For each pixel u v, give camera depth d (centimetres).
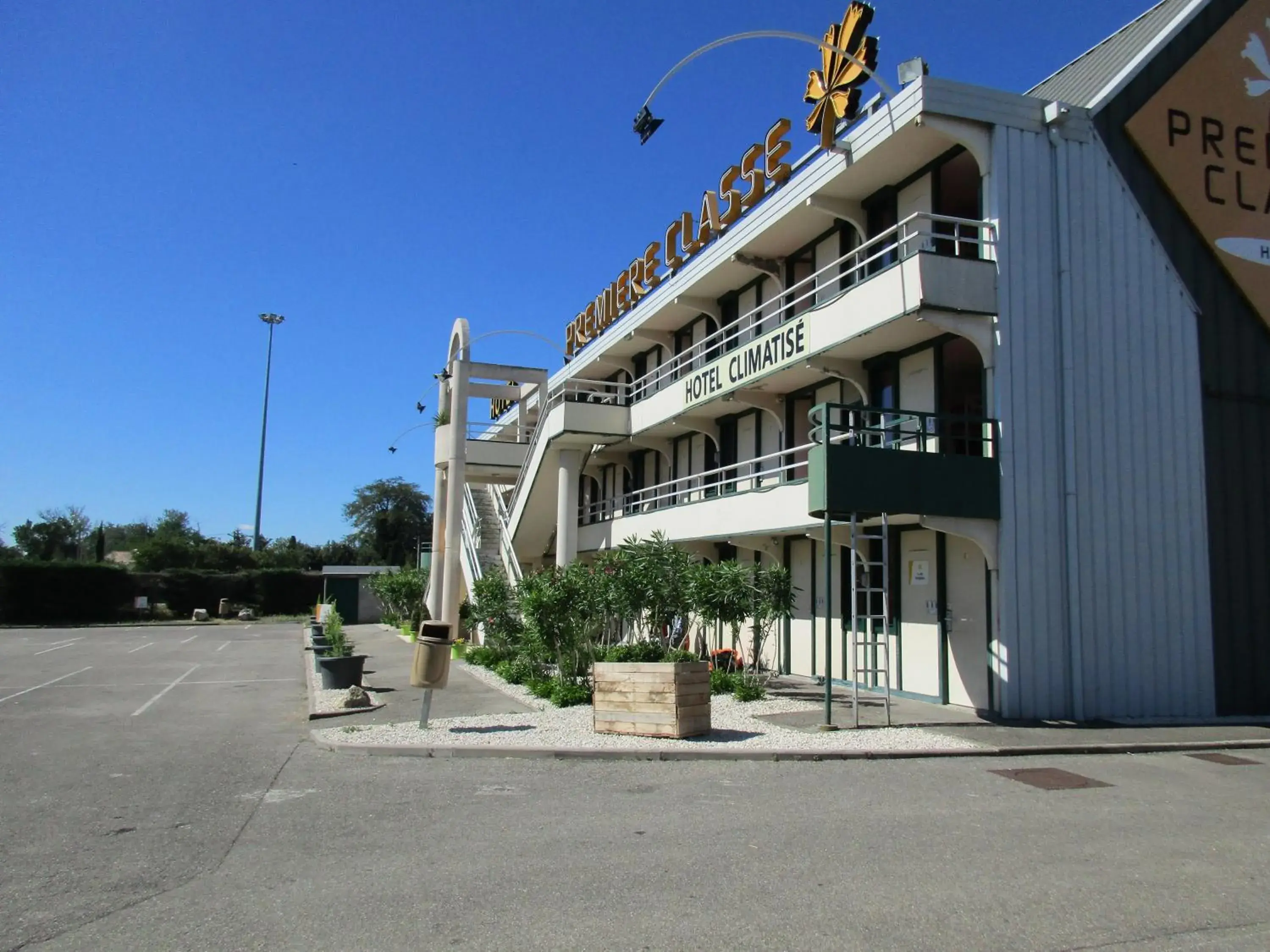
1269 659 1477
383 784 902
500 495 3253
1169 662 1398
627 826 727
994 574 1329
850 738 1118
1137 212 1481
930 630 1486
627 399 3034
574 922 512
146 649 2966
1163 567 1417
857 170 1595
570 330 3300
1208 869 616
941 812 778
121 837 705
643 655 1366
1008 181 1394
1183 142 1530
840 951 470
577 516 2567
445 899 552
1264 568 1500
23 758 1052
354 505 9162
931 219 1356
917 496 1280
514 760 1026
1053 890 568
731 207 2045
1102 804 816
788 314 2016
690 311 2423
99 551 6369
